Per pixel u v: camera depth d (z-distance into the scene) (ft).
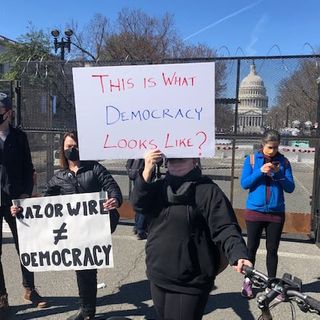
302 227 25.48
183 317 9.00
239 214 26.37
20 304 15.99
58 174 14.21
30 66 28.45
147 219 9.67
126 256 21.49
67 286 17.65
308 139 25.08
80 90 9.63
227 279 18.49
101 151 9.67
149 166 9.27
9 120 15.15
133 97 9.48
